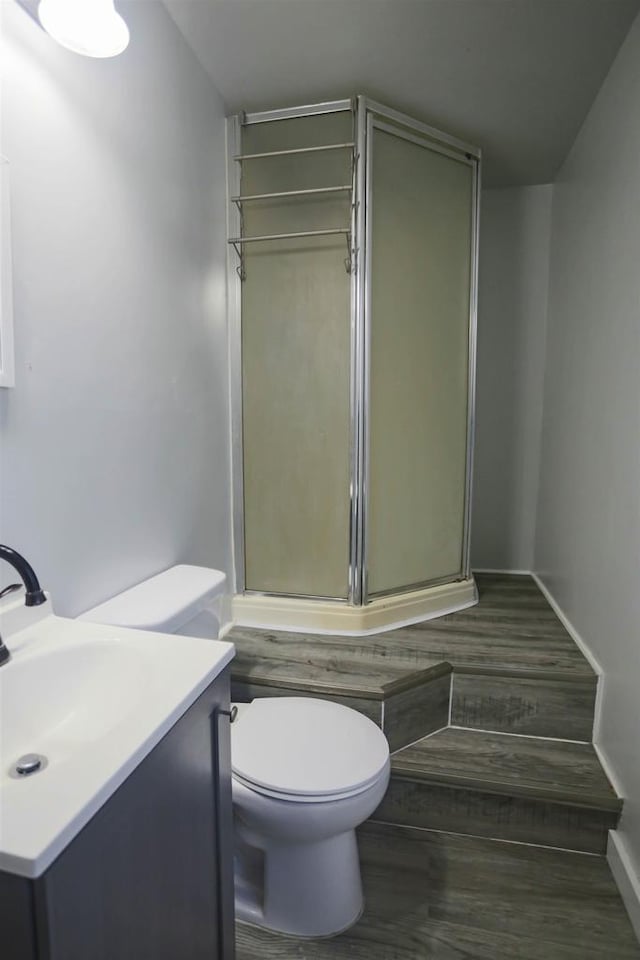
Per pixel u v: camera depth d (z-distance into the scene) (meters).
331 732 1.36
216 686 0.92
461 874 1.47
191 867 0.86
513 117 2.05
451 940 1.29
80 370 1.17
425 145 2.07
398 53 1.69
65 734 0.86
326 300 1.99
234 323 2.04
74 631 0.98
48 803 0.58
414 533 2.21
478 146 2.26
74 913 0.57
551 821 1.55
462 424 2.32
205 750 0.89
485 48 1.66
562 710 1.75
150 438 1.48
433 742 1.75
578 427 2.06
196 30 1.58
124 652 0.94
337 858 1.31
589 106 1.97
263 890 1.37
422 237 2.11
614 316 1.67
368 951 1.27
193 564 1.77
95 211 1.21
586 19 1.54
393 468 2.12
